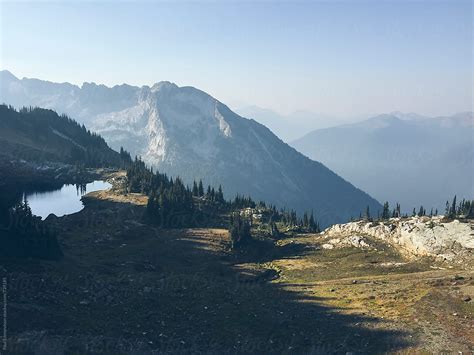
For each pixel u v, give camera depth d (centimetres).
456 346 6519
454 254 11888
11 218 10050
